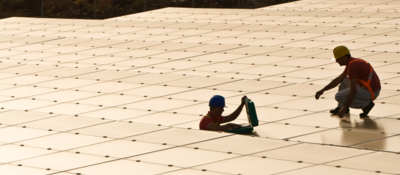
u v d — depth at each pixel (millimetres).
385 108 7617
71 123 7488
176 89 9547
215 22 16406
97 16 32156
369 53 11398
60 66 12102
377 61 10680
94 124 7367
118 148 6062
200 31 15188
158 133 6621
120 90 9680
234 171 5078
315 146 5789
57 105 8781
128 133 6730
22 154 6000
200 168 5215
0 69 12031
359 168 5027
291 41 13156
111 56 12852
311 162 5250
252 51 12391
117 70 11406
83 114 8117
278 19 16219
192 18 17359
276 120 7355
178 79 10297
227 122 7258
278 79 9883
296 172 4973
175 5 32219
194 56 12297
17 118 7926
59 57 13078
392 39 12539
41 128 7250
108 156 5762
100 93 9547
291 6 18438
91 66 11945
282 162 5285
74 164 5535
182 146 6000
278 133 6742
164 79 10375
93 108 8492
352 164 5152
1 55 13602
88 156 5805
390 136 6340
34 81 10766
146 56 12609
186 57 12242
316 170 5004
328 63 10867
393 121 6977
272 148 5777
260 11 17859
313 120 7246
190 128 7027
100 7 33219
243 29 15062
